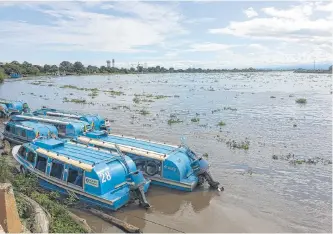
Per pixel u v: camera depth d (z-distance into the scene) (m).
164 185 17.88
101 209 15.13
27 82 105.50
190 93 71.31
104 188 15.07
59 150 17.66
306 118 39.38
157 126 34.31
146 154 18.16
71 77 151.62
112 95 66.06
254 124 35.59
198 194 17.33
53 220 12.95
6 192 10.33
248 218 15.03
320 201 16.80
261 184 18.83
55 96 63.47
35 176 16.98
